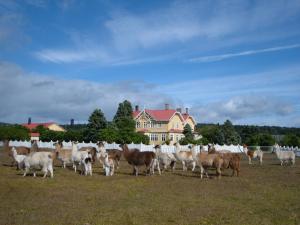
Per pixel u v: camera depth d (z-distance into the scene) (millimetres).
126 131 59344
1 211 11703
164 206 12938
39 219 10812
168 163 24812
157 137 78375
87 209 12234
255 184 18812
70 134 68000
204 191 16297
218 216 11633
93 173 22766
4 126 71750
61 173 22062
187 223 10766
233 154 22734
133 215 11531
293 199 14773
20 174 20984
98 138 59562
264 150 64062
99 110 65625
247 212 12266
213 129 80062
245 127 94938
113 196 14719
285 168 28859
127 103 82375
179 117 81125
